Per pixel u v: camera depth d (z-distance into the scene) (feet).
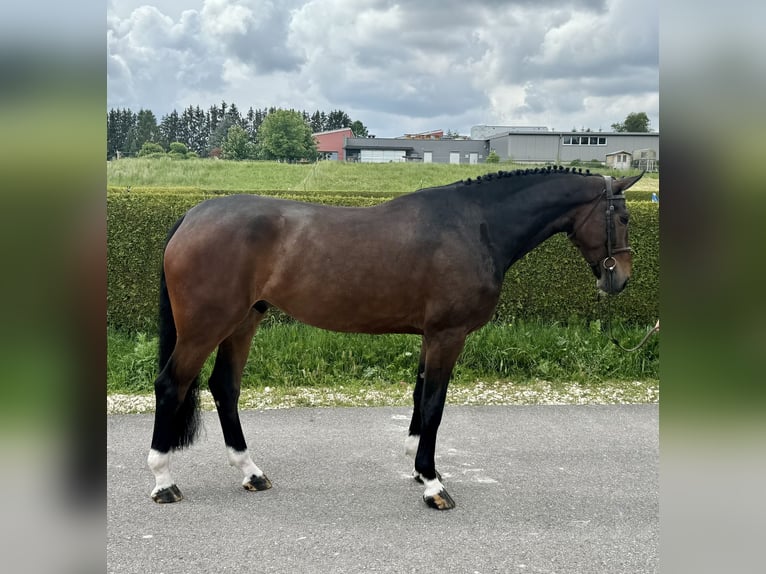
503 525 10.18
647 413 16.40
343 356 19.31
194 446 13.85
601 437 14.52
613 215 11.76
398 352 19.69
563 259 21.88
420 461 11.10
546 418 15.96
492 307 11.44
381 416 16.10
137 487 11.55
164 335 11.31
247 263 10.74
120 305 21.22
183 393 10.95
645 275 22.00
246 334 11.94
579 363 19.66
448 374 11.25
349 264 10.83
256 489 11.50
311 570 8.74
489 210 11.57
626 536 9.80
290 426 15.28
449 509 10.73
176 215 21.20
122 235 21.04
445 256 10.92
